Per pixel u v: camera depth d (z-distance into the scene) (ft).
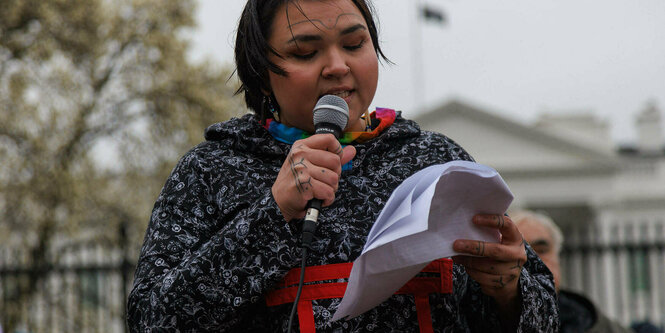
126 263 39.83
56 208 59.52
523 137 94.63
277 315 7.72
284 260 7.33
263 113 8.94
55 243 59.67
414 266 7.03
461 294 8.11
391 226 6.79
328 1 8.10
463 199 7.13
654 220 96.73
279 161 8.32
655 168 100.12
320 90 8.15
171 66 65.10
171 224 8.07
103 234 58.95
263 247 7.37
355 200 7.91
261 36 8.23
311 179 7.24
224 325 7.41
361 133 8.36
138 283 7.74
